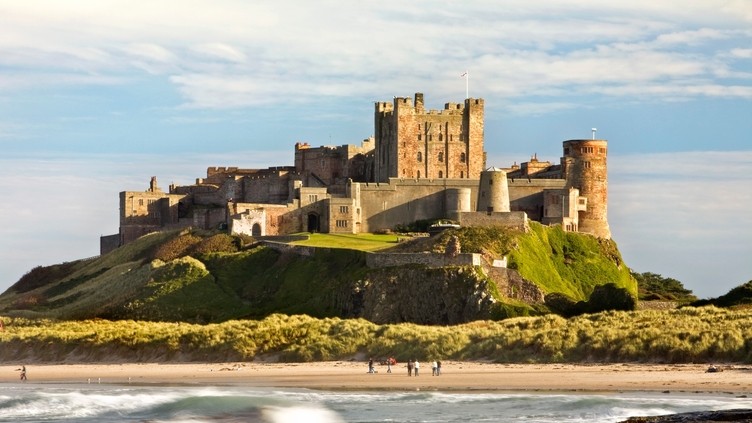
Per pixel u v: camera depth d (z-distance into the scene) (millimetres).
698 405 172625
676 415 157250
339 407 184875
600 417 166875
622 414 168250
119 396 198750
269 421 173375
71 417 180625
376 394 199250
